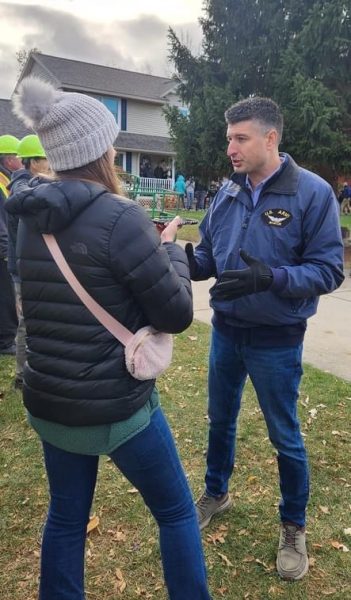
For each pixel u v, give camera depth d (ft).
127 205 4.90
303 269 6.45
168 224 6.67
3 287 16.21
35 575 7.68
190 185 76.54
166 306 5.01
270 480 9.87
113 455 5.50
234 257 7.06
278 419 7.34
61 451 5.64
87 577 7.65
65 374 5.09
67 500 5.83
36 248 5.09
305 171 6.84
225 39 34.27
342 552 8.11
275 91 31.19
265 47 32.19
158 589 7.46
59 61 102.99
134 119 104.06
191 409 12.64
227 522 8.76
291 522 7.77
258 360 7.15
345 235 35.09
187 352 16.56
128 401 5.18
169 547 5.82
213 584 7.52
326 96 29.04
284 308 6.81
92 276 4.84
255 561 7.93
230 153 6.67
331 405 12.76
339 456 10.60
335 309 21.47
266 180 6.72
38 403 5.31
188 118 38.40
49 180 5.23
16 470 10.26
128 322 5.09
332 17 27.78
